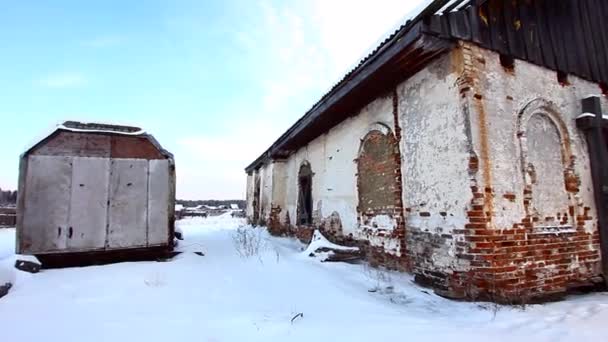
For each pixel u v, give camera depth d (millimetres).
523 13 4977
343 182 7594
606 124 5113
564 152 4938
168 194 6652
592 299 4172
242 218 24781
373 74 5137
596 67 5684
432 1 3748
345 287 4457
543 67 4980
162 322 3080
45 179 5727
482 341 2637
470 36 4305
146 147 6578
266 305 3639
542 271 4238
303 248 8391
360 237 6684
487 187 4020
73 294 4039
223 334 2787
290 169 11906
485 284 3850
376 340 2656
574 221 4746
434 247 4551
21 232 5457
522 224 4203
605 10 6207
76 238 5797
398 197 5406
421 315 3455
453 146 4301
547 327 2994
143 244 6277
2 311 3422
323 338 2693
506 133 4332
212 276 4949
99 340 2672
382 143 6031
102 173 6145
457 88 4281
